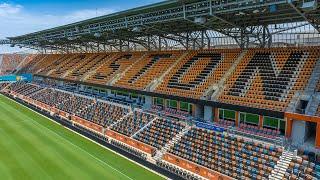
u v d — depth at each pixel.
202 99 35.19
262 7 28.12
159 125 37.09
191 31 47.38
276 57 34.97
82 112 49.94
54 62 87.25
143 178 28.16
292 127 27.30
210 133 31.98
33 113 57.56
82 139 40.47
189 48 49.50
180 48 52.22
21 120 50.88
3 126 46.31
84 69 66.62
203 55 43.91
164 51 52.66
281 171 24.52
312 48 33.62
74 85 68.19
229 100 32.97
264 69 34.31
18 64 109.50
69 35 60.97
